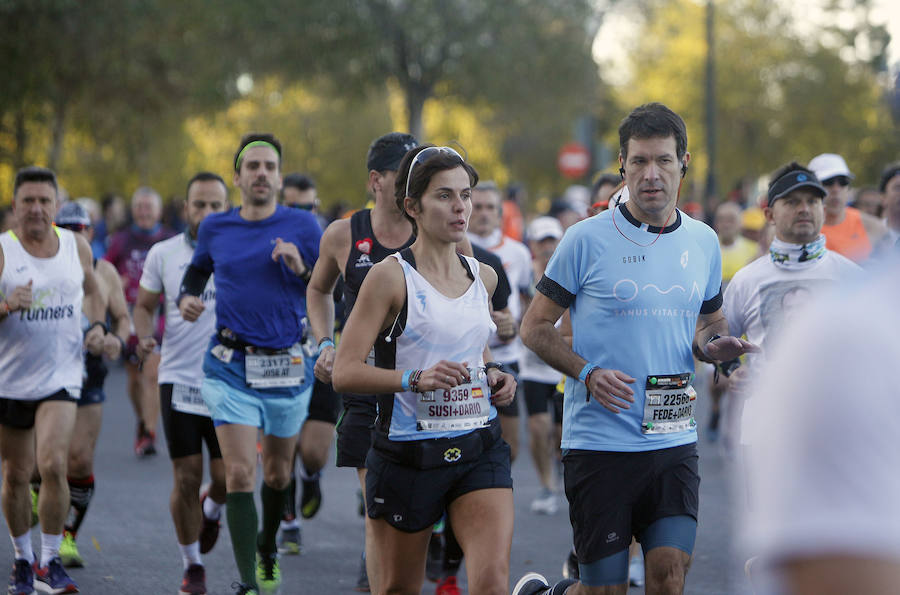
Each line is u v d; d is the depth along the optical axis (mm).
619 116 109750
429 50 71438
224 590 15312
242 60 71625
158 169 80188
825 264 13195
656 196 10336
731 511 20359
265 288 14562
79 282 15211
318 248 15008
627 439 10336
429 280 10383
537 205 124000
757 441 3332
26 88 56406
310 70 72562
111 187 80000
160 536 18562
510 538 10109
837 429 3148
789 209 13117
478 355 10539
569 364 10445
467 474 10359
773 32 106125
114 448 27438
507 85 72062
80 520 16734
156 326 25953
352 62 72062
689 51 106438
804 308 3416
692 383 10625
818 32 104812
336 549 17906
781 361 3318
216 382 14352
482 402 10414
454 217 10258
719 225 28984
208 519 15914
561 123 79500
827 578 3107
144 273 17219
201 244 15023
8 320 14648
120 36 58219
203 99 68125
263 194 14828
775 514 3197
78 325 15195
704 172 114062
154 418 26141
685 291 10469
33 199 14812
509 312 15383
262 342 14461
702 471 24438
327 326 13695
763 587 3328
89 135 70250
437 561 16172
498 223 21672
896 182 18281
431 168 10273
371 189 13453
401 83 72312
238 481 14078
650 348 10383
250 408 14414
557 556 17438
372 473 10469
